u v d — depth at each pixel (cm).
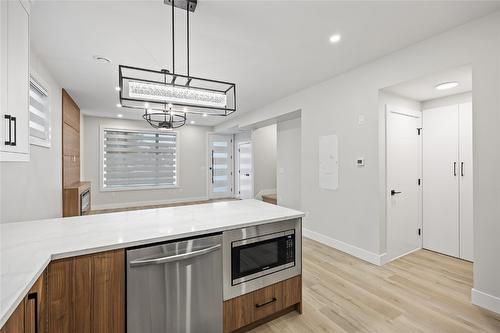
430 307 211
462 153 310
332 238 356
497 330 181
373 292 236
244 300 174
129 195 674
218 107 186
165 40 247
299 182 482
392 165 309
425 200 348
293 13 204
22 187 246
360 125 313
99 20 212
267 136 704
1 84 127
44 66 303
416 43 255
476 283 213
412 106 334
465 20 214
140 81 153
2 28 128
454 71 236
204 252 151
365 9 200
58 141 373
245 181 763
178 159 739
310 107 393
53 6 191
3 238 136
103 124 638
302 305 214
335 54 281
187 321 150
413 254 330
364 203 309
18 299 82
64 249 120
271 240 186
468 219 306
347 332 181
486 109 204
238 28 226
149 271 138
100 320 127
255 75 344
